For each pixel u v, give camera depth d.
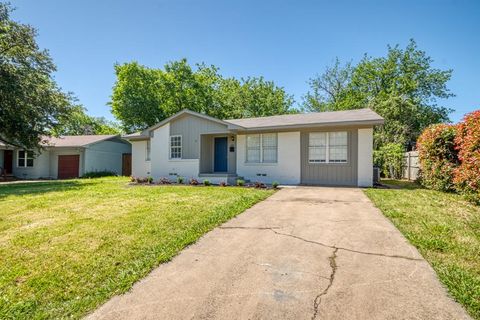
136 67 26.84
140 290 2.83
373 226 4.78
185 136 13.48
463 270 3.02
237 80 31.83
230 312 2.43
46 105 16.17
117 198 8.00
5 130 15.48
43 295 2.74
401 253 3.58
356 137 11.08
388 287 2.76
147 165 16.89
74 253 3.73
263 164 12.60
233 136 13.52
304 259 3.48
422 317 2.28
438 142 9.03
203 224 5.00
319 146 11.66
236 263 3.43
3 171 20.03
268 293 2.72
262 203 7.04
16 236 4.43
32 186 12.42
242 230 4.73
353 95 28.25
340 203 6.91
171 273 3.20
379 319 2.28
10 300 2.64
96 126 42.22
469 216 5.32
